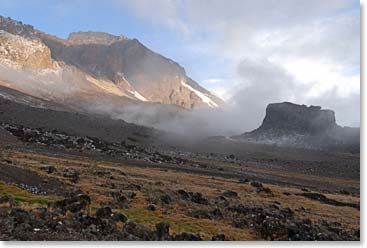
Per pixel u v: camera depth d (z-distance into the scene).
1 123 159.12
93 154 120.88
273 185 106.44
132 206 44.00
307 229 40.91
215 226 39.69
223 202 55.97
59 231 25.47
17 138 124.88
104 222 28.77
